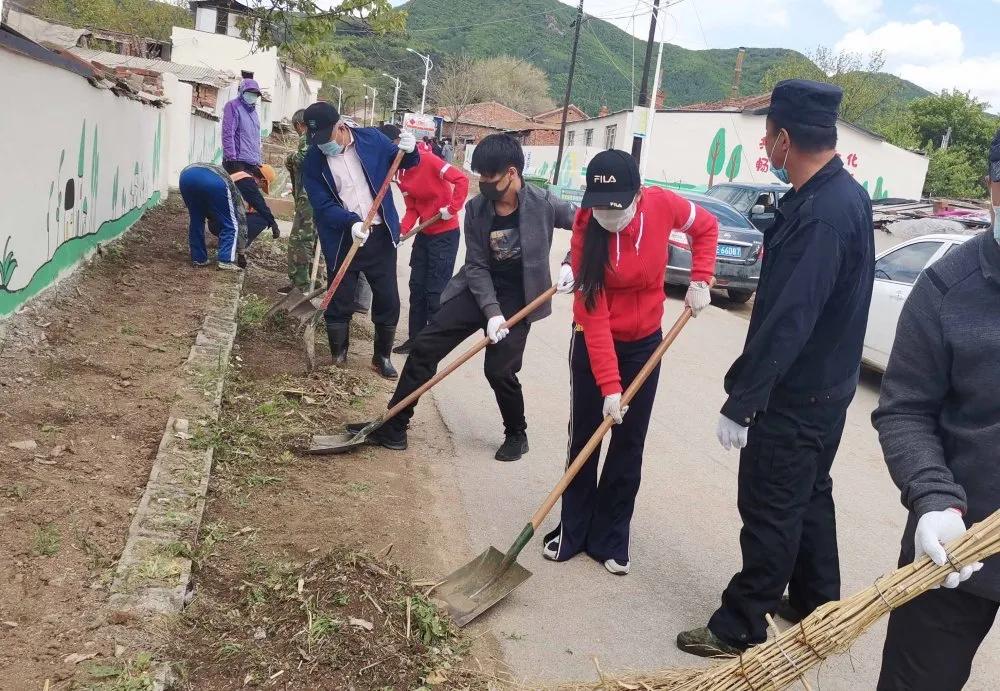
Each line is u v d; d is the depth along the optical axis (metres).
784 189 14.44
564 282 4.47
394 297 6.29
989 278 2.06
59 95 6.15
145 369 5.38
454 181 6.51
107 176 8.02
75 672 2.63
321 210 6.01
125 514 3.62
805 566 3.53
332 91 72.56
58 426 4.31
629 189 3.44
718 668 2.45
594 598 3.77
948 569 1.98
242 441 4.72
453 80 84.06
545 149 43.66
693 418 6.64
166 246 9.41
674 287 12.96
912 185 34.78
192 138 15.00
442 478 4.84
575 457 4.01
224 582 3.37
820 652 2.22
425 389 4.84
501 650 3.29
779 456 3.13
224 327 6.52
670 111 33.38
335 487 4.47
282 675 2.82
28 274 5.61
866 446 6.45
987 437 2.07
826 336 3.06
